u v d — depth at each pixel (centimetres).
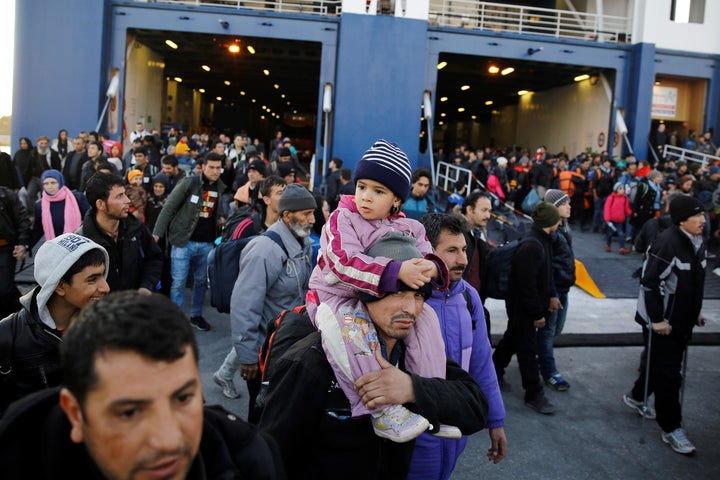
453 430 170
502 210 1416
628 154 1820
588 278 982
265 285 344
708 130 1880
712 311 858
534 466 403
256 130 4219
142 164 968
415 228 212
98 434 97
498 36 1720
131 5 1616
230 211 895
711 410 506
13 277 493
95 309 101
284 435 170
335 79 1667
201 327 645
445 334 258
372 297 169
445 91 2569
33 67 1598
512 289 483
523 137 2659
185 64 2241
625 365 615
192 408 102
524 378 489
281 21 1634
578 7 2206
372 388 160
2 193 489
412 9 1647
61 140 1347
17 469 108
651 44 1795
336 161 1219
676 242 418
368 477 174
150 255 398
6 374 220
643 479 390
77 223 602
